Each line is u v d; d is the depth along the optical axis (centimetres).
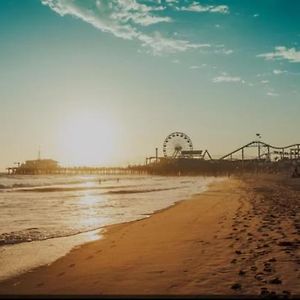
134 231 1797
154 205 3466
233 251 1147
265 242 1255
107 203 3725
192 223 1959
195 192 5528
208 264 1000
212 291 761
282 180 9662
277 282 793
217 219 2072
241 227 1669
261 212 2269
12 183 10506
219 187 6944
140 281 880
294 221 1756
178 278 883
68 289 856
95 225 2123
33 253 1347
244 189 5812
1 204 3616
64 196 4878
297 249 1118
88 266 1105
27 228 2009
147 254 1214
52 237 1712
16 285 923
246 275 864
